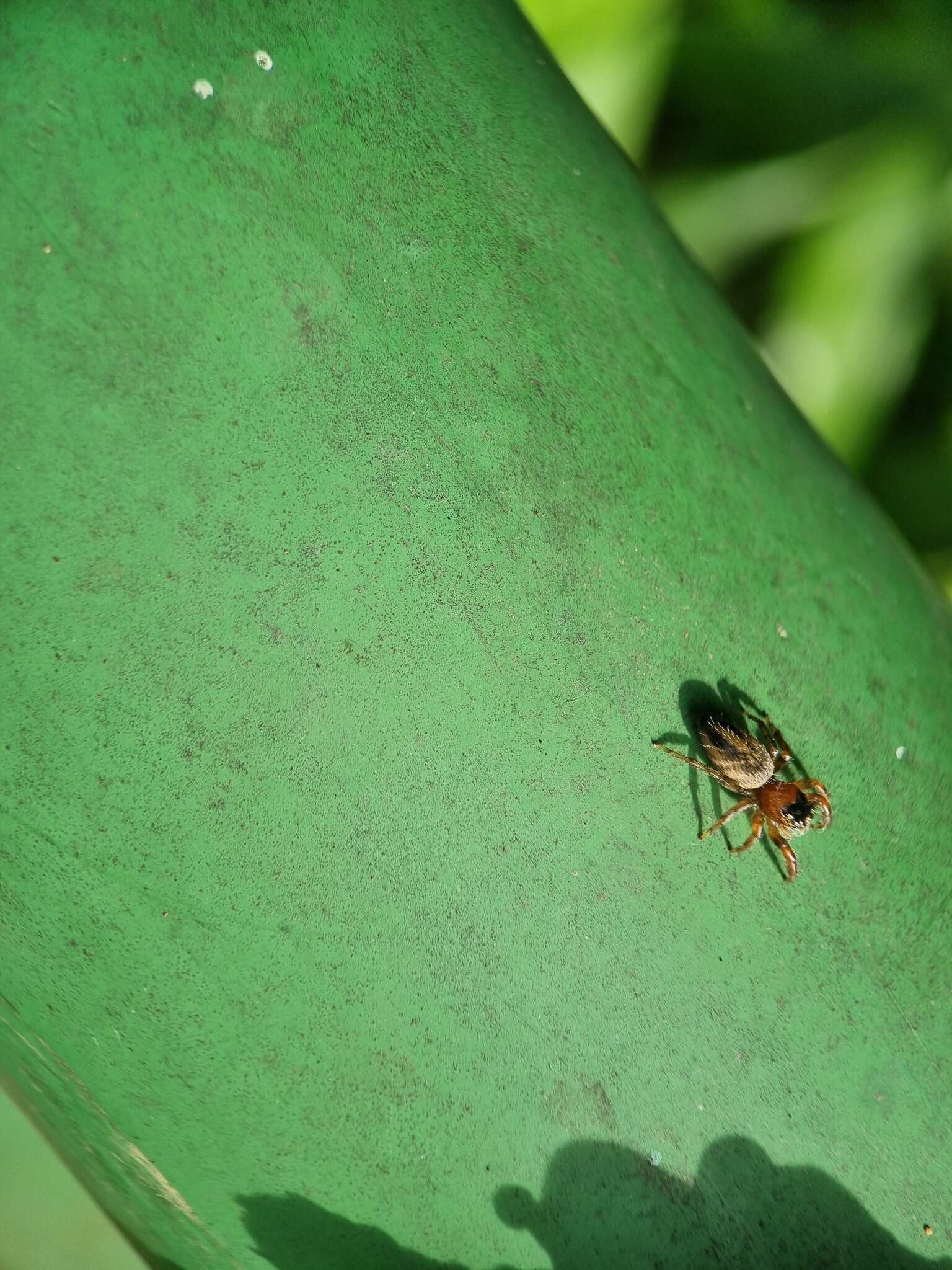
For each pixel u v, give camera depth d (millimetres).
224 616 124
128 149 125
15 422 123
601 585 129
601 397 130
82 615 123
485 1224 126
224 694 124
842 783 132
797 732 131
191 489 124
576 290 131
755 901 129
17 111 124
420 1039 125
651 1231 126
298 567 125
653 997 127
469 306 129
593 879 127
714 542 132
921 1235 128
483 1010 125
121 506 123
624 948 127
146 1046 124
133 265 124
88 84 125
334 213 127
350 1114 125
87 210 124
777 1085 128
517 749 126
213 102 126
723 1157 127
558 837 126
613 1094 126
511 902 126
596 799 127
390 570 126
